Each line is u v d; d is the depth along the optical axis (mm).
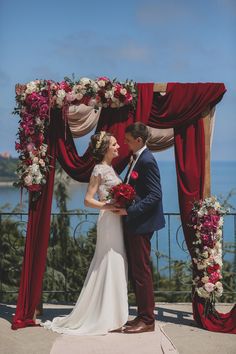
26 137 5148
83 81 5086
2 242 6984
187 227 5164
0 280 6570
